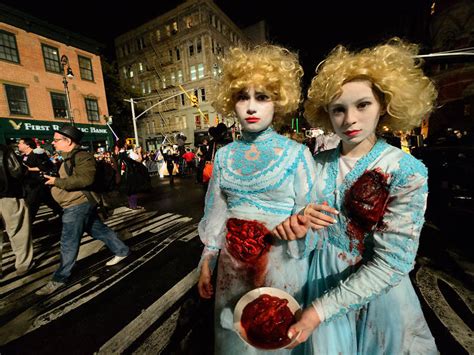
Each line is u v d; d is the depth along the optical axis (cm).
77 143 264
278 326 81
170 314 217
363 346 88
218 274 115
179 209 582
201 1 2578
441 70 1510
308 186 98
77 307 231
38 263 328
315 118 106
